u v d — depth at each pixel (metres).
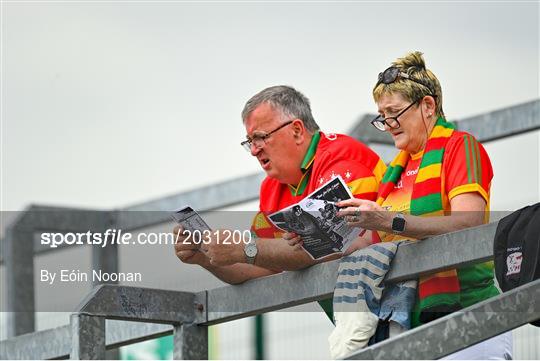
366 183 20.50
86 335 19.34
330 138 21.08
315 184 20.73
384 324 19.11
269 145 21.00
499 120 27.48
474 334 16.58
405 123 19.70
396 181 19.92
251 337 28.20
